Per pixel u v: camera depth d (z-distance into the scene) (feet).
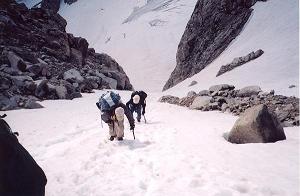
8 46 108.58
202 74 173.37
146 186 16.56
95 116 46.96
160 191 15.38
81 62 146.61
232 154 21.18
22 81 76.38
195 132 30.17
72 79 101.96
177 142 25.70
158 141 26.61
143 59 517.14
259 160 19.53
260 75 115.34
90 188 16.81
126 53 552.41
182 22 589.32
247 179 16.08
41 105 61.26
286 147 22.58
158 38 565.94
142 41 567.59
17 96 63.72
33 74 92.38
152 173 18.34
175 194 14.92
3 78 71.00
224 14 214.48
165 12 638.53
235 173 17.13
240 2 212.64
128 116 27.22
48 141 29.50
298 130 31.22
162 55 516.73
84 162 21.43
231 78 124.98
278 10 198.29
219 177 16.58
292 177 16.19
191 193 14.87
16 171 10.51
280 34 167.63
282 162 18.92
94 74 134.72
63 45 141.18
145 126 35.45
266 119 25.02
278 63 126.00
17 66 92.73
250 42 177.88
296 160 19.22
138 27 615.16
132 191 15.83
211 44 205.77
